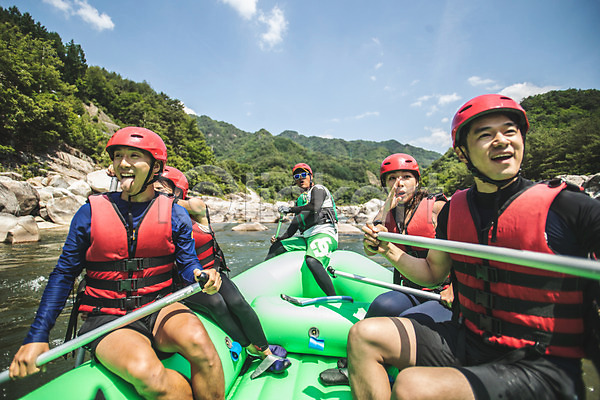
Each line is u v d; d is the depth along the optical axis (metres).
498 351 1.08
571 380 0.91
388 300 1.78
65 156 24.41
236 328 1.74
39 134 22.59
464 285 1.23
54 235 8.62
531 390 0.89
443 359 1.15
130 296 1.42
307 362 1.94
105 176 16.02
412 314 1.37
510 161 1.10
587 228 0.95
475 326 1.17
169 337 1.24
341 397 1.52
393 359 1.17
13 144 21.22
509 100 1.08
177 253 1.56
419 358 1.16
